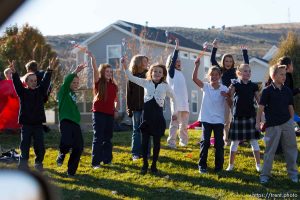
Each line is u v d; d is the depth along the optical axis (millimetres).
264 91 6746
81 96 26781
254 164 7773
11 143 11781
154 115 7141
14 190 1394
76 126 7145
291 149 6793
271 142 6746
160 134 7191
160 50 29391
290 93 6793
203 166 7332
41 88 7320
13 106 9070
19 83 7148
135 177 7000
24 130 7191
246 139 7328
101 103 7633
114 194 6105
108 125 7770
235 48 63781
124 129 16078
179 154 8500
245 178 7016
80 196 5934
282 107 6703
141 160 8109
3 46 21062
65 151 7254
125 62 7293
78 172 7340
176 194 6141
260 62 33875
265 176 6770
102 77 7656
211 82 7445
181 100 9117
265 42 84812
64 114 7105
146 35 28812
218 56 35688
